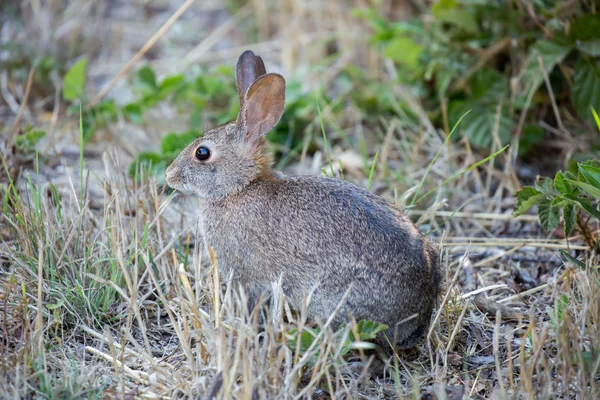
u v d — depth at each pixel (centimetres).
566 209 927
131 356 859
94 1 1770
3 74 1505
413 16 1566
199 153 952
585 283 874
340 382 823
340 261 841
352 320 788
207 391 746
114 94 1544
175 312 894
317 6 1656
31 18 1705
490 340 920
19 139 1227
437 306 937
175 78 1392
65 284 935
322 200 873
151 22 1786
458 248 1117
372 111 1412
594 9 1240
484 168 1294
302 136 1384
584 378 767
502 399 748
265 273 886
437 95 1388
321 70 1505
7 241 1037
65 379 777
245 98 936
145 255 891
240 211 909
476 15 1341
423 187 1227
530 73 1255
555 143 1316
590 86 1239
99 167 1282
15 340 864
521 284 1043
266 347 788
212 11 1819
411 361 884
